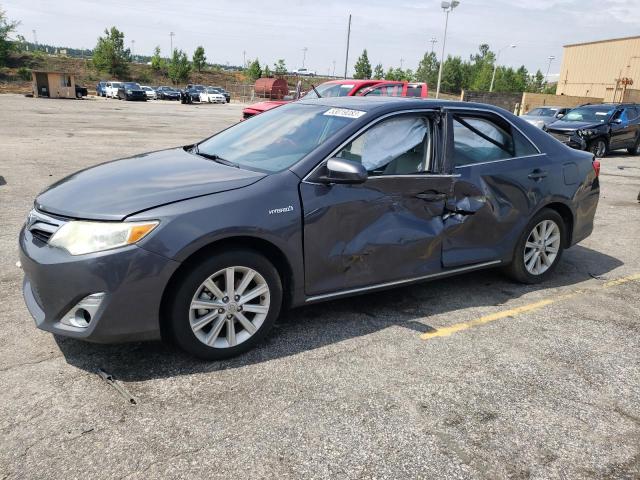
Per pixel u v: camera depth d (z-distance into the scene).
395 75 68.44
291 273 3.41
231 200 3.13
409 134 3.88
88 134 16.48
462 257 4.21
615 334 3.96
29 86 58.84
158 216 2.93
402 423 2.79
